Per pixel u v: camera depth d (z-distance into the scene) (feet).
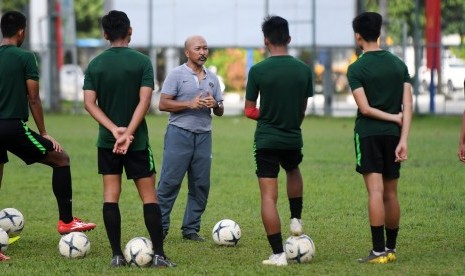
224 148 112.16
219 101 54.39
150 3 178.40
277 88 45.06
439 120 161.07
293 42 174.70
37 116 51.65
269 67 45.27
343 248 50.26
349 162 96.63
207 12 177.68
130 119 45.39
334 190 75.15
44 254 49.34
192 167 53.72
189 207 54.19
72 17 205.26
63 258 47.73
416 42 169.17
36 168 93.61
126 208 67.05
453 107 171.53
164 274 42.80
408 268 43.57
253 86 45.47
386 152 45.21
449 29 212.23
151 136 129.59
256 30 177.06
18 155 51.93
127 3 178.91
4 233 48.88
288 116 45.29
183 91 53.26
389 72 45.01
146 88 45.14
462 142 48.57
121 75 45.09
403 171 87.10
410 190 74.13
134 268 44.42
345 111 174.50
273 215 45.09
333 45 173.78
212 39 177.99
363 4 174.19
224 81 188.75
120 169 46.11
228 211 65.05
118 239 45.55
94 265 45.34
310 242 45.75
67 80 207.92
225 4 177.17
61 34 204.23
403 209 64.23
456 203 66.90
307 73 45.68
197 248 51.13
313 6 173.17
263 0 176.04
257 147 45.55
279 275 42.29
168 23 178.50
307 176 84.58
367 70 44.96
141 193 45.73
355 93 45.01
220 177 84.33
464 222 58.59
